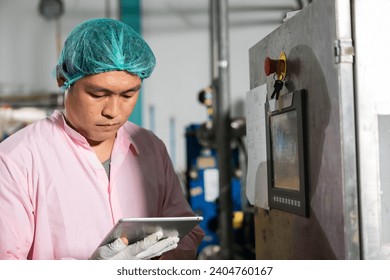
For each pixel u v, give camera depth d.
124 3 3.90
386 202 0.77
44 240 1.04
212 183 2.95
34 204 1.06
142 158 1.22
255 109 1.18
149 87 3.96
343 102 0.75
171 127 3.96
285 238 1.02
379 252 0.75
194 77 4.01
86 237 1.08
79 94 1.01
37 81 3.86
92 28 1.03
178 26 4.01
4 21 3.85
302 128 0.89
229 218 2.40
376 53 0.75
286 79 0.98
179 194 1.29
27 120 3.26
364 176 0.75
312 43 0.85
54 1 3.82
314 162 0.87
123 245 0.95
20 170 1.04
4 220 0.98
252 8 4.09
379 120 0.76
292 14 1.04
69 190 1.08
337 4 0.75
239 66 4.05
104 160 1.17
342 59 0.75
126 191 1.17
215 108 2.48
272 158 1.07
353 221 0.75
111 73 0.98
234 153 3.06
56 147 1.10
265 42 1.11
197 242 1.24
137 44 1.05
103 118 1.02
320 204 0.85
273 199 1.06
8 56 3.83
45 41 3.88
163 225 0.90
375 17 0.75
